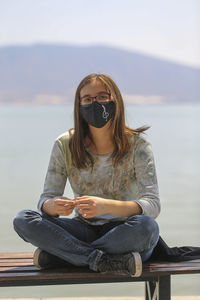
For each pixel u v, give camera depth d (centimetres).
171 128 3177
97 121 300
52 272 279
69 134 317
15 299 388
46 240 280
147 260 298
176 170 1224
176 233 609
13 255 316
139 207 287
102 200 281
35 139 2345
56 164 313
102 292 460
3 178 1139
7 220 704
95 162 307
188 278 486
